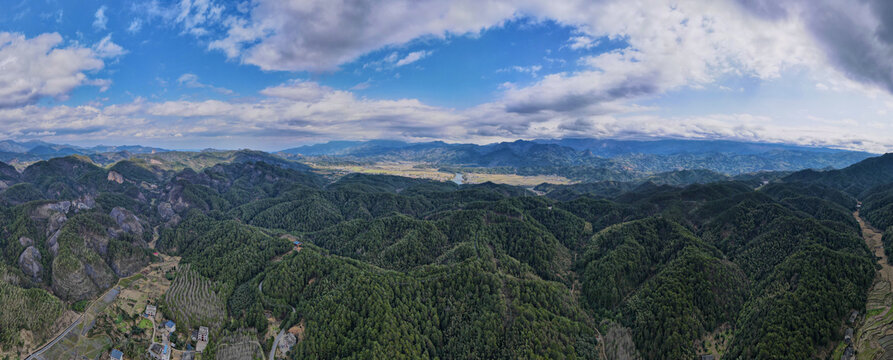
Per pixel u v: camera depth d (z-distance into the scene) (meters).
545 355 168.62
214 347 189.12
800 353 151.62
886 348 149.50
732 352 170.25
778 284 189.88
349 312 189.25
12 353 169.88
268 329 197.75
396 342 173.88
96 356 180.00
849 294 171.00
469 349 179.75
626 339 191.75
